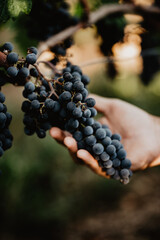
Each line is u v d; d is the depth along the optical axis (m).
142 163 0.69
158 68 0.95
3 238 1.47
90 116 0.51
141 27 0.81
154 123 0.79
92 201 1.84
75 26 0.67
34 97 0.50
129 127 0.77
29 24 0.66
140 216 1.65
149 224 1.57
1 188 1.47
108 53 0.78
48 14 0.65
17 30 0.69
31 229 1.56
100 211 1.76
